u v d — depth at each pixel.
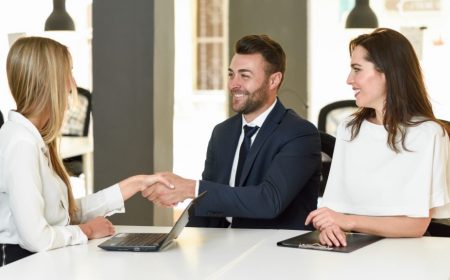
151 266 1.79
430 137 2.16
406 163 2.18
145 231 2.34
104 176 3.73
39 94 2.06
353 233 2.22
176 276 1.68
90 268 1.77
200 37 9.35
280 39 5.57
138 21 3.64
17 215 1.96
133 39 3.65
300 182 2.50
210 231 2.29
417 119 2.19
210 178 2.78
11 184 1.96
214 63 9.29
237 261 1.85
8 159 1.98
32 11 7.44
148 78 3.64
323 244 2.04
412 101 2.20
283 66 2.66
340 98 7.23
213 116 9.21
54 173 2.16
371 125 2.28
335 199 2.34
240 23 5.62
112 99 3.70
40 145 2.04
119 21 3.67
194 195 2.36
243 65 2.60
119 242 2.03
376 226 2.12
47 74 2.06
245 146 2.63
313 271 1.73
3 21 7.45
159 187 2.36
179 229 2.08
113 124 3.71
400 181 2.18
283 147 2.53
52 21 5.34
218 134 2.76
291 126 2.56
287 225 2.57
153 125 3.65
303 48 5.55
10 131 2.02
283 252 1.96
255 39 2.63
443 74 6.96
